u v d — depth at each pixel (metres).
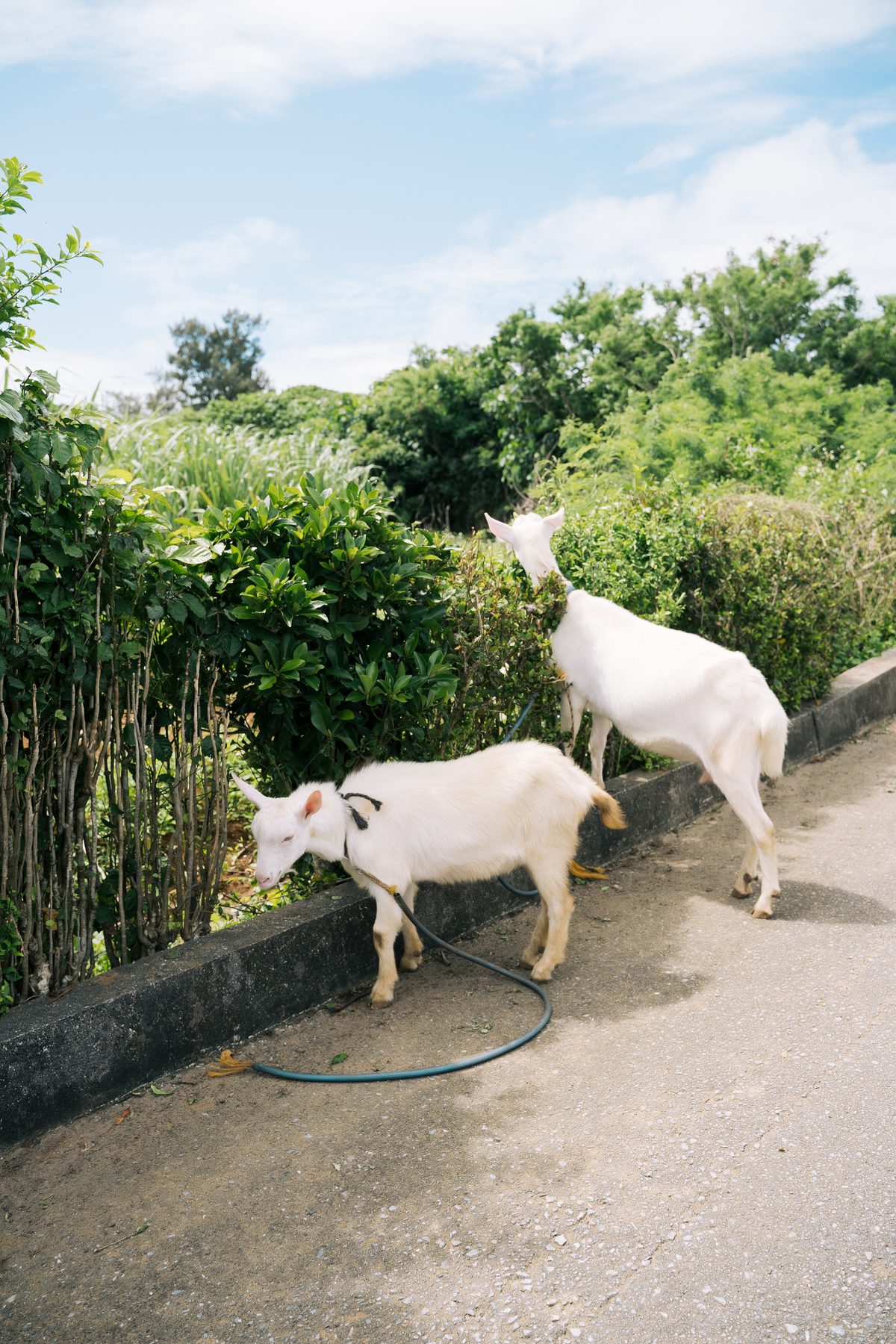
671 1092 3.66
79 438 3.85
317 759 5.02
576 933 5.12
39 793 3.90
